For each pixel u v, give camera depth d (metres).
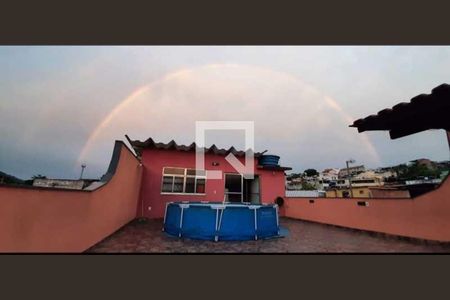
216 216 5.93
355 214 8.04
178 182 10.32
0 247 2.67
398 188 14.09
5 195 2.73
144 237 5.86
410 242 5.90
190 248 5.06
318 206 9.92
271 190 12.04
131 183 7.84
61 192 3.75
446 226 5.38
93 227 4.79
